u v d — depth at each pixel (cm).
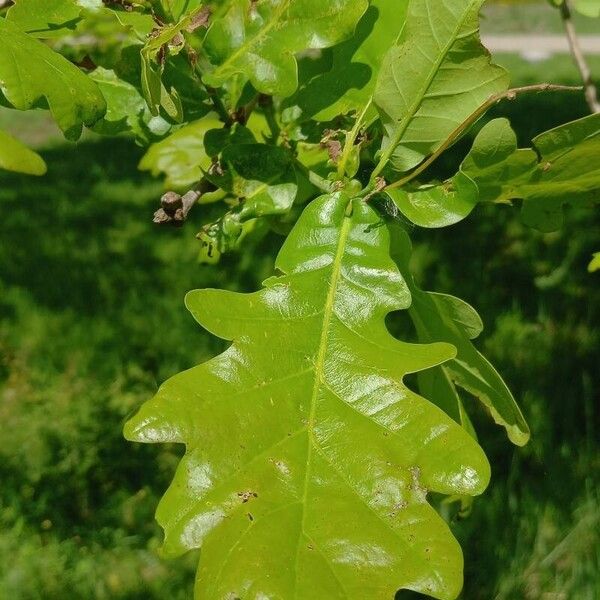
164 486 53
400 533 13
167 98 15
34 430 56
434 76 15
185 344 66
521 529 45
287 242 16
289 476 14
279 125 17
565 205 17
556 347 61
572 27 26
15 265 79
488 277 72
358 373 15
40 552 47
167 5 15
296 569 13
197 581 13
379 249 15
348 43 17
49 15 15
